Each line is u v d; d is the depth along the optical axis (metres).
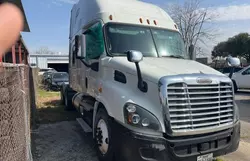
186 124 3.33
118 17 4.87
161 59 4.44
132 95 3.56
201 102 3.46
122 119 3.45
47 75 22.59
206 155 3.47
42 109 9.59
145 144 3.18
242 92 16.70
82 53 5.07
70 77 8.34
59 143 5.29
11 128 2.54
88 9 5.61
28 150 3.53
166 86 3.25
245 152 4.93
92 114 5.16
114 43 4.56
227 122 3.75
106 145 3.98
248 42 43.62
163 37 5.07
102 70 4.59
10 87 2.56
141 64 3.95
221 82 3.69
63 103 10.37
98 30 4.82
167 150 3.19
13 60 6.85
